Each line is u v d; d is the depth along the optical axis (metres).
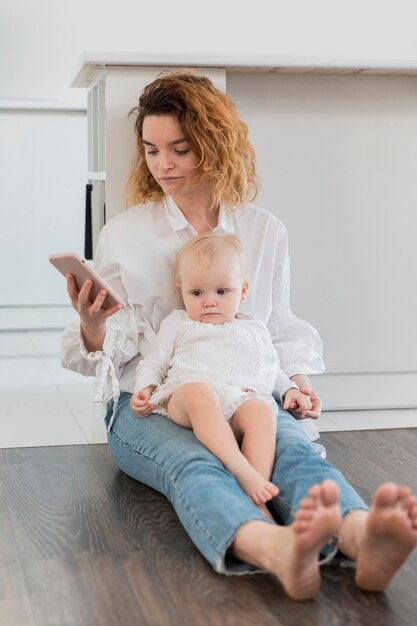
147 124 2.12
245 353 2.02
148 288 2.16
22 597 1.52
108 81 2.41
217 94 2.21
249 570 1.57
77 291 1.92
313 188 2.79
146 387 2.01
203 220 2.22
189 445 1.81
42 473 2.23
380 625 1.41
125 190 2.36
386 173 2.84
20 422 2.79
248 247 2.24
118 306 1.91
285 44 5.04
